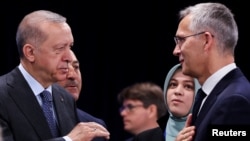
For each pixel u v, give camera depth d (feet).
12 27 32.86
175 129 19.70
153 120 25.46
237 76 16.30
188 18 16.83
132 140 21.21
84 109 34.30
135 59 34.32
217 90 16.25
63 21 18.47
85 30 34.04
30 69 18.26
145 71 34.30
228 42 16.53
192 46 16.62
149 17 34.22
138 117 25.44
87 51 34.14
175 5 33.88
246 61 33.47
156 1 34.14
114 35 34.30
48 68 18.07
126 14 34.30
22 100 17.81
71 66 20.76
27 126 17.54
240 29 33.42
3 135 16.94
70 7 33.71
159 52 34.22
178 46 17.08
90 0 33.99
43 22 18.19
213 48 16.52
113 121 34.27
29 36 18.16
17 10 32.91
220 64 16.52
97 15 34.14
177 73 19.92
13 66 32.94
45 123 17.84
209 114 15.88
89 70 34.17
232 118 15.44
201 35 16.53
